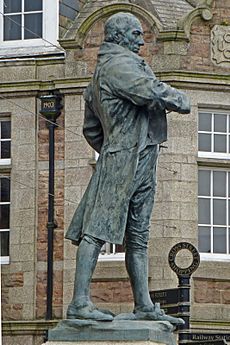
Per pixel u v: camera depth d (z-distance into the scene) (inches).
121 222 398.6
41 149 1133.1
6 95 1143.6
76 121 1122.7
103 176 401.1
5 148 1146.7
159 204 1090.1
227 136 1123.9
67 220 1116.5
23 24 1174.3
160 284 1071.6
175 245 1028.5
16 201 1131.3
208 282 1092.5
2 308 1113.4
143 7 1156.5
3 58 1152.2
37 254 1119.0
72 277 1100.5
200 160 1106.1
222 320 1084.5
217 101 1117.7
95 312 391.5
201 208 1111.0
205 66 1117.7
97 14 1126.4
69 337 386.6
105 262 1083.3
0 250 1098.7
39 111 1135.0
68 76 1129.4
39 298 1109.7
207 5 1122.7
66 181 1120.8
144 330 382.3
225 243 1111.0
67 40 1130.0
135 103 398.9
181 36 1108.5
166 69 1108.5
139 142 400.5
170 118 1102.4
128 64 402.9
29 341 1099.9
